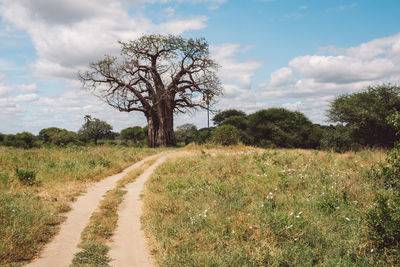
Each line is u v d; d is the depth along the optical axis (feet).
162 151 88.84
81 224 21.94
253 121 115.85
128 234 20.34
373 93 91.97
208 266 14.48
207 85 138.72
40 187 32.86
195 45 135.23
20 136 178.70
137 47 135.23
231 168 38.32
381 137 85.10
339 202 22.90
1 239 16.51
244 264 14.67
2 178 32.89
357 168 35.63
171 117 145.07
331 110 91.30
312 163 40.27
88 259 15.74
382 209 16.79
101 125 264.31
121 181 39.88
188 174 38.55
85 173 41.88
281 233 17.48
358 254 15.12
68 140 188.55
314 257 15.08
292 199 24.34
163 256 15.85
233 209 22.61
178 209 24.02
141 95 136.36
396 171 22.20
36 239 17.98
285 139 108.99
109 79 135.44
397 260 14.17
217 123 207.21
